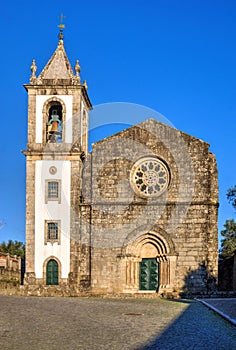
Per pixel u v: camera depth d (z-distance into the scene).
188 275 52.94
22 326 24.94
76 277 53.84
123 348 20.11
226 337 22.89
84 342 21.22
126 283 53.50
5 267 59.03
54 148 55.97
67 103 56.84
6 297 43.69
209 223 53.53
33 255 54.59
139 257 54.25
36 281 54.03
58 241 54.59
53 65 58.16
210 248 53.16
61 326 25.31
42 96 57.09
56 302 39.12
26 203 55.44
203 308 36.59
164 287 52.72
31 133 56.50
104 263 54.06
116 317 29.72
